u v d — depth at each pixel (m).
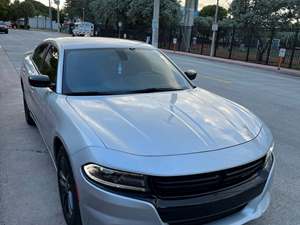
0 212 3.65
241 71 19.77
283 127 7.32
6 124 6.51
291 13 32.25
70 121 3.21
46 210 3.71
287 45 28.80
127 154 2.67
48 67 4.68
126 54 4.54
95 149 2.74
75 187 2.88
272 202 3.98
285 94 11.89
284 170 4.92
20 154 5.13
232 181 2.78
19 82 10.78
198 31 44.97
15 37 40.16
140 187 2.58
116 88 4.04
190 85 4.52
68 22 79.88
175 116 3.29
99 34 57.47
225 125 3.23
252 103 9.86
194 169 2.62
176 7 44.69
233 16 35.53
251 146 3.01
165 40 42.22
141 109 3.42
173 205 2.57
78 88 3.96
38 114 4.66
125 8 50.09
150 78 4.30
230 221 2.85
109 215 2.62
